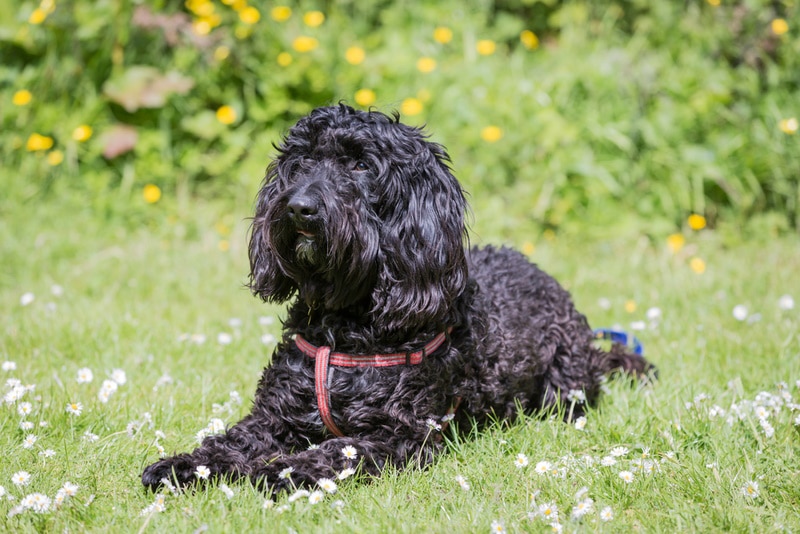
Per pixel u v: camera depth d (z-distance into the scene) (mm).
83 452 3834
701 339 5535
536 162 8695
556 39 10555
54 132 8664
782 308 6145
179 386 4699
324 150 3867
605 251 8078
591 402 4762
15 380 4281
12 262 7184
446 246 3855
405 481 3588
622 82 9109
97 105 8758
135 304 6355
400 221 3814
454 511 3342
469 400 4020
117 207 8352
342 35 9711
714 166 8656
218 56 8875
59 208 8211
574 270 7430
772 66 9133
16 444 3904
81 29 8820
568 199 8539
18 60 9094
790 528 3244
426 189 3869
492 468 3748
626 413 4430
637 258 7805
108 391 4285
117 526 3156
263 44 9016
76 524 3188
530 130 8711
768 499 3488
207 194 8812
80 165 8688
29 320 5859
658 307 6469
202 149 8922
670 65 9570
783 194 8758
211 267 7320
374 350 3783
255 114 8859
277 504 3326
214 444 3697
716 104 8883
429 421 3750
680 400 4527
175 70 8953
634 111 8891
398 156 3822
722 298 6590
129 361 5094
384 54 9445
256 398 3988
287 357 3908
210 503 3293
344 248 3664
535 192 8523
